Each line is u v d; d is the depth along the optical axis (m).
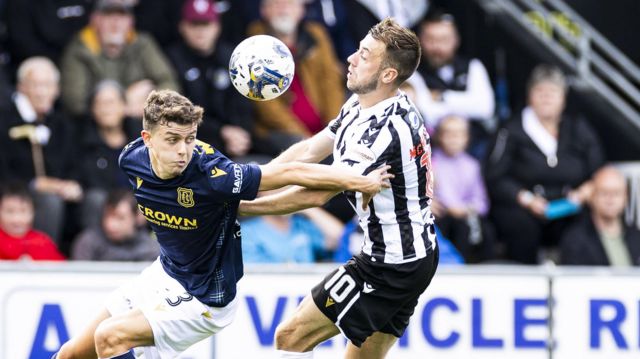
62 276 18.89
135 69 24.34
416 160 14.22
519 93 27.94
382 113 14.05
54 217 22.77
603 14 28.98
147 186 14.06
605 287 19.67
